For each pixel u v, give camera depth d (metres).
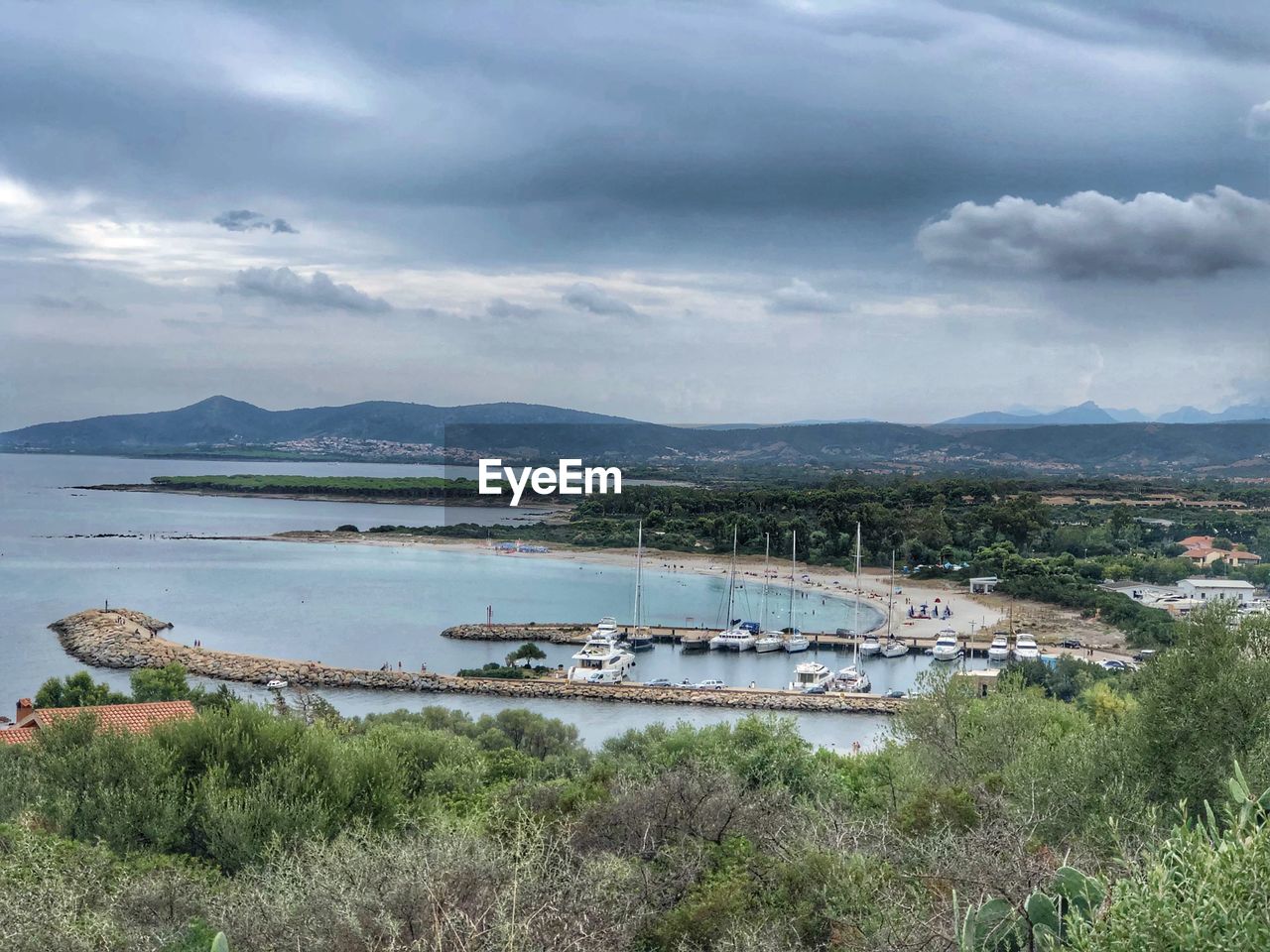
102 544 192.38
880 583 133.88
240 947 11.12
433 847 12.04
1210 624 16.19
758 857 14.15
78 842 16.08
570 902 10.67
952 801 14.61
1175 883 5.49
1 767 22.50
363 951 10.27
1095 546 135.62
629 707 74.12
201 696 55.88
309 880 11.77
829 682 80.50
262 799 18.28
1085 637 95.62
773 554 153.25
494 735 44.91
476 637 103.12
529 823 13.22
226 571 153.62
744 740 29.62
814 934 11.13
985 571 130.50
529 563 159.12
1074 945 5.82
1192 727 14.93
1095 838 12.84
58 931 10.52
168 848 18.30
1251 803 6.14
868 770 25.89
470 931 9.65
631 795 16.44
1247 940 5.09
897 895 10.38
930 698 25.44
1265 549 130.38
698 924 11.34
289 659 90.75
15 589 131.88
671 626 110.19
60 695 55.53
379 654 94.88
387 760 21.45
